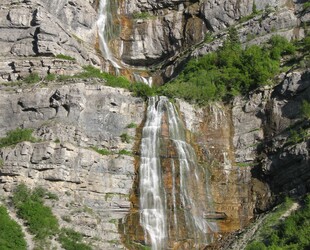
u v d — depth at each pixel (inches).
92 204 1715.1
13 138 1786.4
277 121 1919.3
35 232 1569.9
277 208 1704.0
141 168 1804.9
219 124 1975.9
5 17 2097.7
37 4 2140.7
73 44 2132.1
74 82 1939.0
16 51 2039.9
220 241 1710.1
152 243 1681.8
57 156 1713.8
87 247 1577.3
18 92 1893.5
